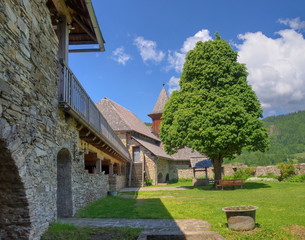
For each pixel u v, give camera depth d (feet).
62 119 25.62
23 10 17.70
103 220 26.66
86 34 36.81
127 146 101.60
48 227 21.24
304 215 27.84
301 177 77.77
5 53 15.28
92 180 39.86
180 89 72.49
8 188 17.29
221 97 62.64
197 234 20.63
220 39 70.33
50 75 22.70
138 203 39.58
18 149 16.58
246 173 97.35
